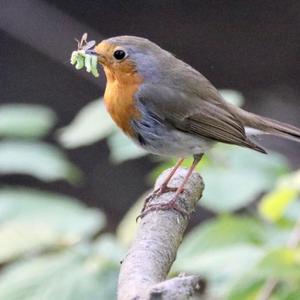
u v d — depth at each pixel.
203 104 9.54
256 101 19.38
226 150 9.66
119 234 9.40
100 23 19.38
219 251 8.01
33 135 10.99
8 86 19.41
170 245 6.94
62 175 10.62
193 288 4.93
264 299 8.07
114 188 19.23
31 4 19.22
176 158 9.93
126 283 5.65
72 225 9.25
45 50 19.30
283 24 19.31
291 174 9.29
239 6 19.20
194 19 19.23
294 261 7.62
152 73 9.34
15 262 10.02
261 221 9.57
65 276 8.62
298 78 19.33
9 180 19.11
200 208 16.80
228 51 19.36
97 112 9.95
